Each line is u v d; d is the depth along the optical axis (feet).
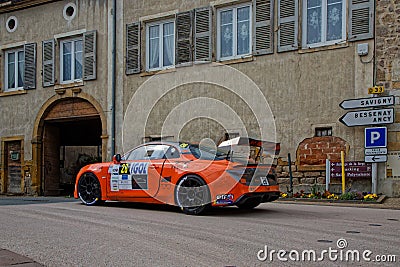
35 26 57.26
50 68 55.62
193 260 15.48
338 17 40.04
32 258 15.78
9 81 59.62
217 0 45.62
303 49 40.81
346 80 38.86
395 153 36.52
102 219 24.16
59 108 55.52
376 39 37.88
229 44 45.44
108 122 51.52
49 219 24.25
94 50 52.65
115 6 51.83
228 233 20.13
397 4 37.40
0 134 58.90
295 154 40.60
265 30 42.78
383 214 26.99
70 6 54.95
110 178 29.81
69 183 65.21
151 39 50.29
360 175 37.32
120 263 15.12
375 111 36.78
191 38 46.93
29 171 56.29
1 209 29.12
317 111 39.91
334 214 26.86
